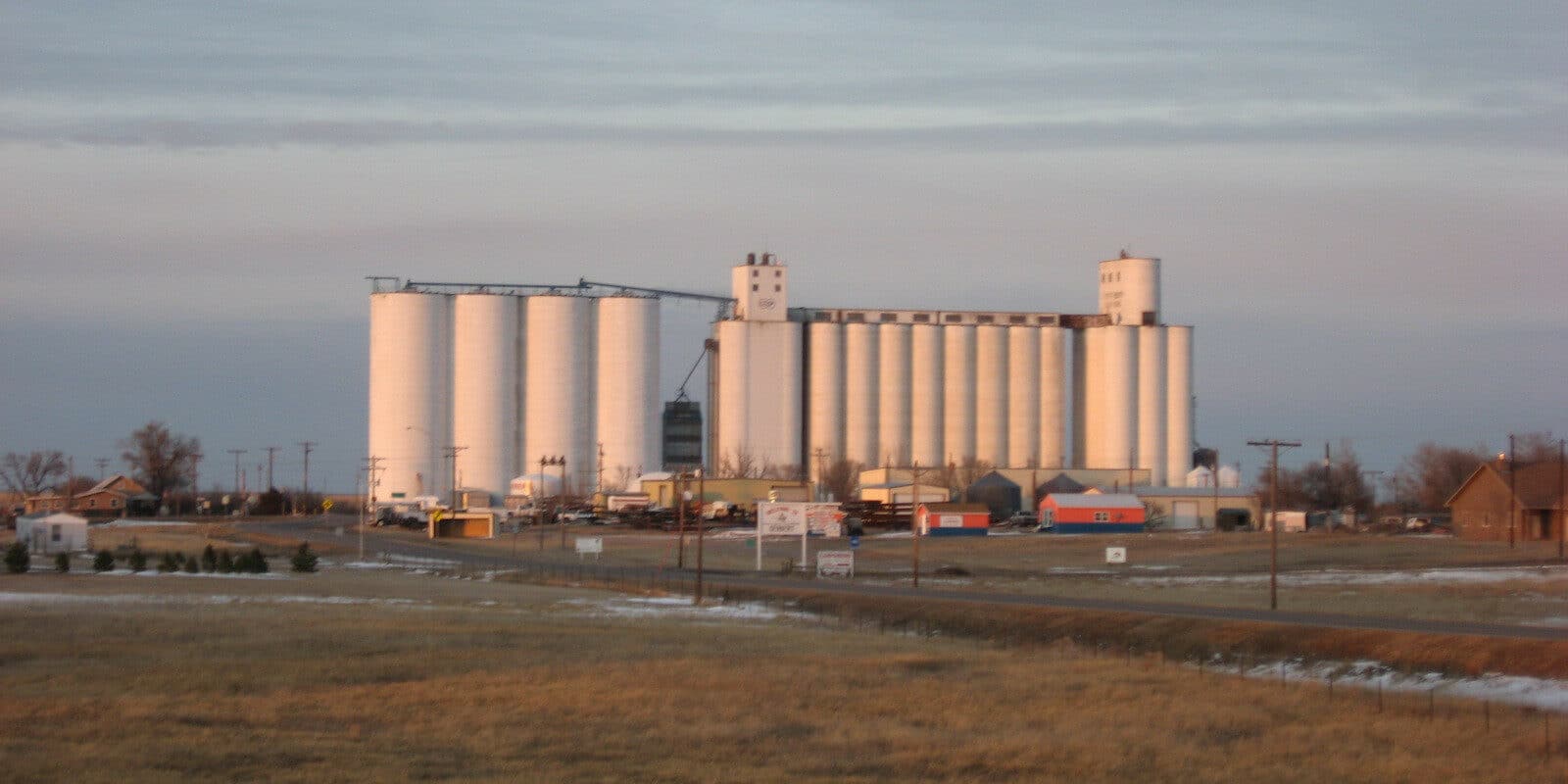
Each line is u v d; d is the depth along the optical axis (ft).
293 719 167.02
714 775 143.64
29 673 193.57
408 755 149.38
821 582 394.52
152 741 150.92
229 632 240.12
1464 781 146.61
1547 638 228.63
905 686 199.00
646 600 344.08
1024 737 164.86
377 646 228.02
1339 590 350.64
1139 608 296.10
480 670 206.18
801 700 187.01
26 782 130.82
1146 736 166.81
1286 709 184.44
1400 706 186.60
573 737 160.76
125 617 258.78
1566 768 151.94
